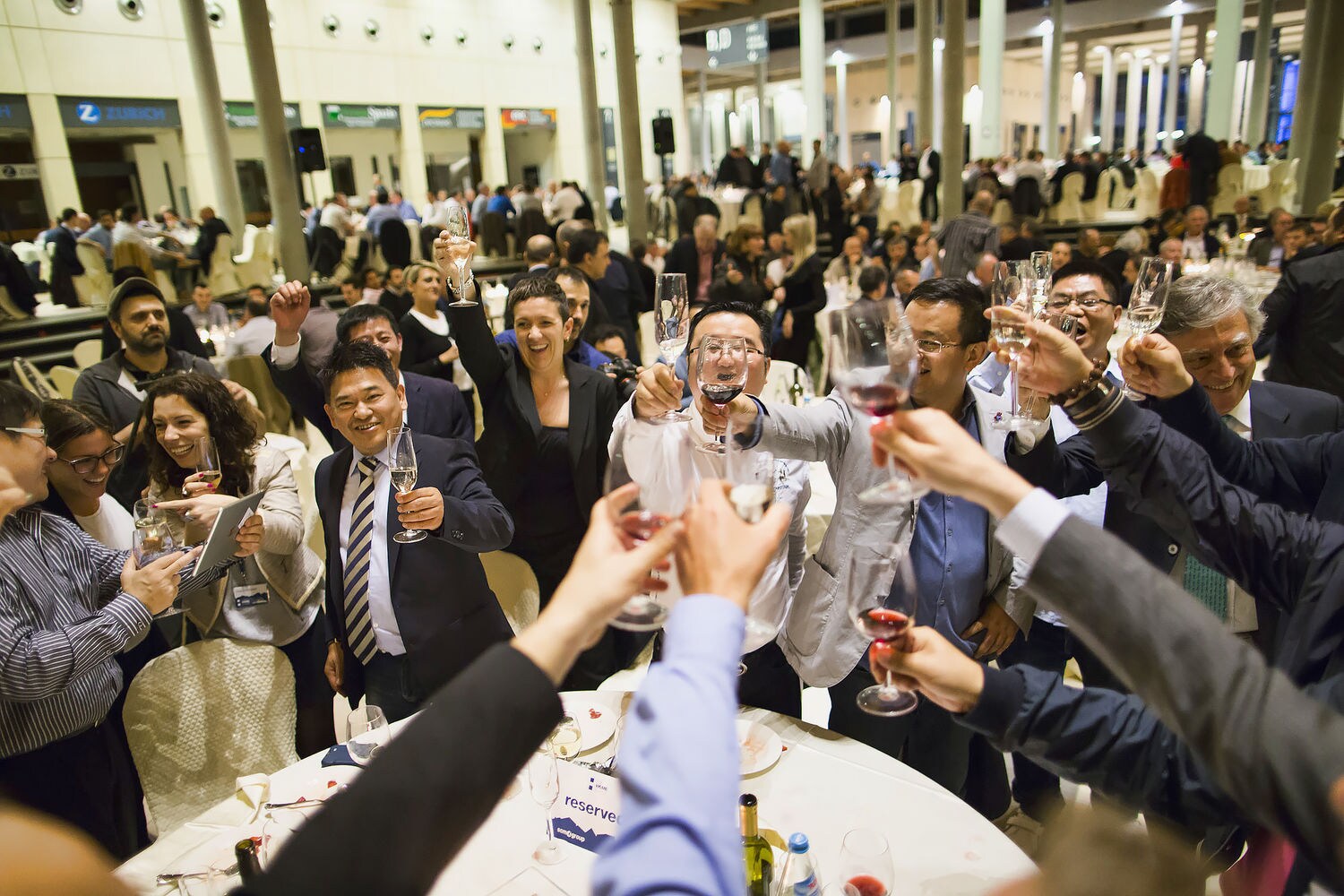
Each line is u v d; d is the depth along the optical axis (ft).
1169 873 2.57
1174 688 2.23
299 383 10.27
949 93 43.93
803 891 4.19
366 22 59.16
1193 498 4.06
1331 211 24.09
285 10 55.16
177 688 6.83
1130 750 3.60
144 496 7.59
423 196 63.98
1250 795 2.15
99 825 6.53
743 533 2.18
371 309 10.28
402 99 61.77
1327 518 4.63
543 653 2.03
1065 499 7.39
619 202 62.23
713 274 23.09
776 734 5.68
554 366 8.95
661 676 2.00
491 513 7.07
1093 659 6.93
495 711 1.95
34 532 6.24
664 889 1.70
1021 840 7.66
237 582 7.81
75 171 48.96
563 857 4.66
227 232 37.88
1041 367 4.23
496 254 48.01
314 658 8.25
